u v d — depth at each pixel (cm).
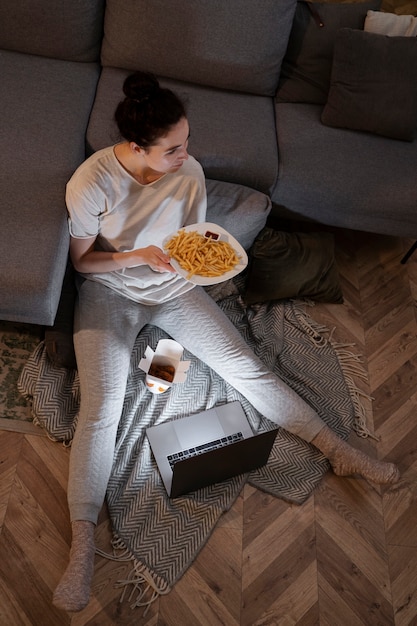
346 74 229
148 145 149
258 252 218
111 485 180
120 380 177
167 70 233
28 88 218
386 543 186
